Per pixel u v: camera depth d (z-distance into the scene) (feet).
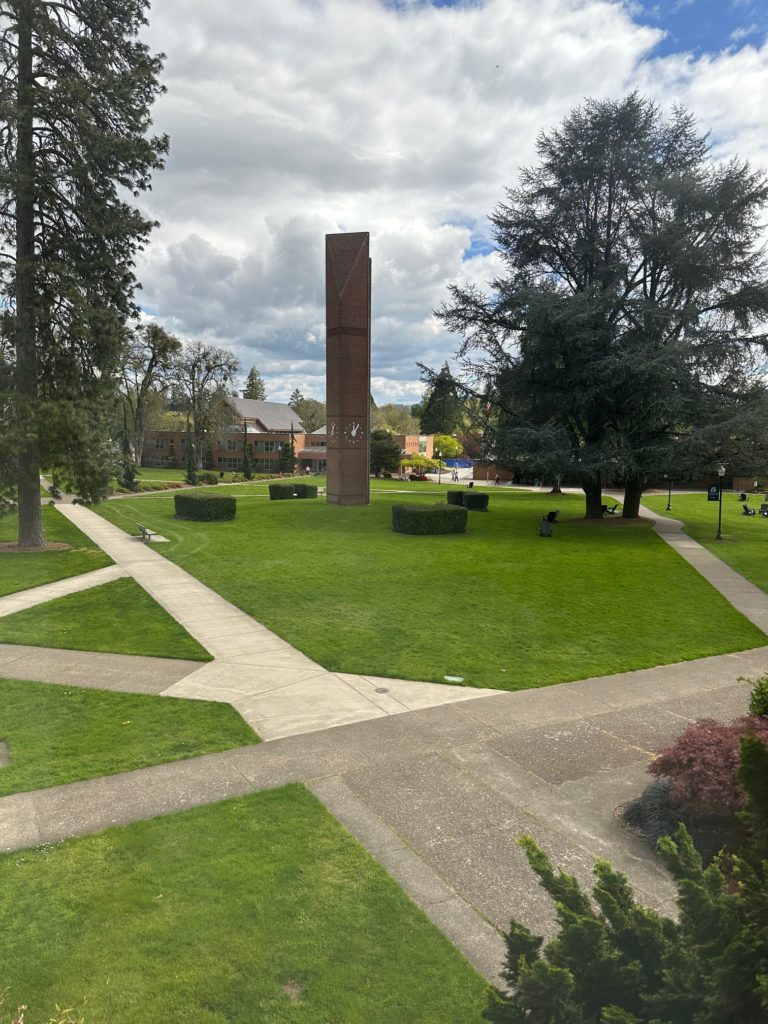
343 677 34.14
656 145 102.73
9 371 67.97
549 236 106.63
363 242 116.06
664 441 95.61
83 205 67.21
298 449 325.21
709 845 18.39
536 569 65.67
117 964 14.39
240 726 27.68
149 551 72.95
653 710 30.04
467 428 119.75
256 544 79.15
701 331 96.58
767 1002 7.64
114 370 74.49
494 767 24.08
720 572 66.39
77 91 63.62
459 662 36.76
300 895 16.67
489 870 17.84
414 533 88.02
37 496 73.31
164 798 21.54
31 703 30.09
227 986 13.82
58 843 18.90
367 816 20.52
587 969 9.25
